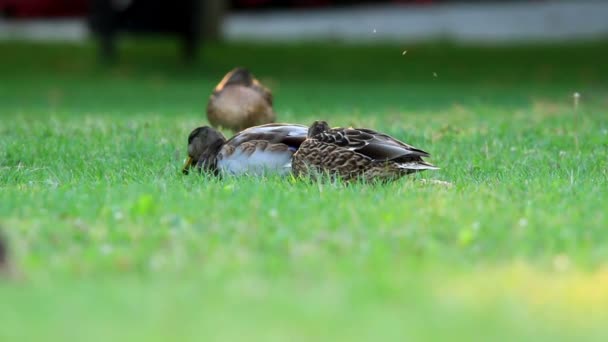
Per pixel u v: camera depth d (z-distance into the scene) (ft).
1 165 53.06
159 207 37.45
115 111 94.48
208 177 46.44
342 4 181.16
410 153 43.45
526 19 166.30
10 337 23.06
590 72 132.57
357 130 44.45
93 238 33.58
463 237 32.60
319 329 23.58
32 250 32.19
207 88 121.29
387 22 166.50
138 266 30.17
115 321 24.17
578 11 169.89
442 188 42.65
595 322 24.73
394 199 39.11
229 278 28.55
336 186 42.06
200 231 34.14
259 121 64.64
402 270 29.37
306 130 46.93
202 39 146.51
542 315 25.23
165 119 75.77
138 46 146.41
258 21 171.22
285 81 128.77
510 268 29.81
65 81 127.75
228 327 23.68
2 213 37.27
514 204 38.27
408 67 137.69
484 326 24.06
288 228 34.09
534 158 53.72
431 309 25.36
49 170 49.67
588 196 39.93
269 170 46.11
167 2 134.72
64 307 25.32
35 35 158.40
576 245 32.32
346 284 27.84
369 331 23.45
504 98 106.32
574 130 63.62
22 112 92.89
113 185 44.04
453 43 149.79
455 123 71.31
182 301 25.93
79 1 176.76
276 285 27.78
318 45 148.25
